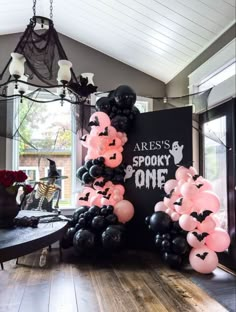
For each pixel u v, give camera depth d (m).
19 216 2.24
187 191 3.03
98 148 3.64
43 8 3.62
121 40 4.02
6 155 3.95
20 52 2.21
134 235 3.85
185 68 4.19
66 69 2.19
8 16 3.66
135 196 3.86
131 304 2.34
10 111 3.32
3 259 1.28
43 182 3.45
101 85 4.45
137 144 3.88
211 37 3.45
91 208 3.57
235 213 3.15
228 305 2.33
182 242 3.07
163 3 3.05
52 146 4.09
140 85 4.62
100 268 3.21
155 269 3.18
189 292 2.57
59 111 4.09
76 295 2.50
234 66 3.18
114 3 3.26
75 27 4.02
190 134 3.54
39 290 2.60
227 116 3.27
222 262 3.32
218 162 3.56
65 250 3.93
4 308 2.27
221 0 2.80
